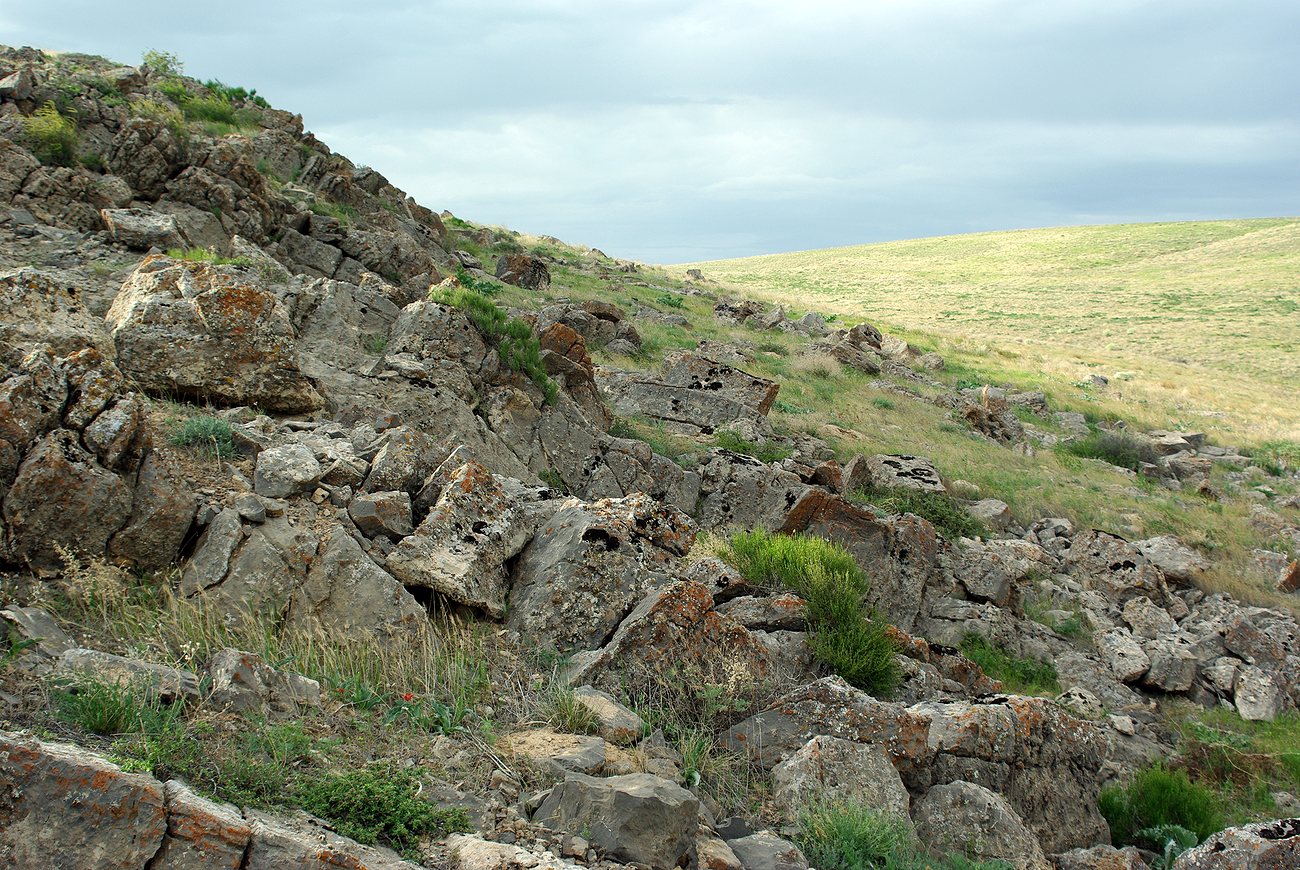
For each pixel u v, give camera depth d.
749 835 5.69
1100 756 8.78
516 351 15.30
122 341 9.05
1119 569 19.28
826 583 9.55
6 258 13.77
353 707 5.74
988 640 14.94
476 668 6.64
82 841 3.69
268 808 4.30
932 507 20.48
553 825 4.97
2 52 31.16
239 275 10.10
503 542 7.92
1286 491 31.36
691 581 7.64
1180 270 105.44
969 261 125.94
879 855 5.80
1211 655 16.42
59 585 6.10
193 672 5.41
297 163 31.66
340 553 6.90
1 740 3.76
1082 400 40.41
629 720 6.38
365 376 12.80
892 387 33.25
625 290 43.19
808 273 120.00
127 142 20.39
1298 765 12.34
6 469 6.07
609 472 15.26
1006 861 6.34
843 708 7.11
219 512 6.86
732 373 22.94
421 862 4.35
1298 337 67.50
